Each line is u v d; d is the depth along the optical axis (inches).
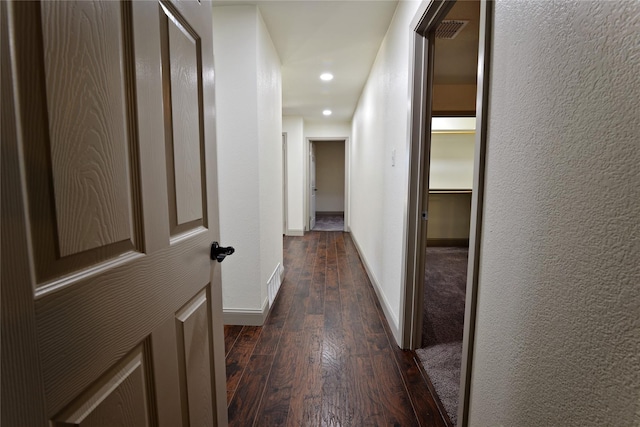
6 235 14.9
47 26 16.9
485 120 35.8
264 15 91.2
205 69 39.2
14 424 15.5
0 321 14.7
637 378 18.1
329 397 61.4
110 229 22.1
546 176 25.6
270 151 108.5
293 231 245.3
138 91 25.0
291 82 152.9
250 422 55.1
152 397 27.4
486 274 36.1
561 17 23.6
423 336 85.8
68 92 18.4
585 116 21.5
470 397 40.4
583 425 22.0
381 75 111.1
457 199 202.8
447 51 109.9
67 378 18.4
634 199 18.0
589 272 21.3
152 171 27.0
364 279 136.4
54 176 17.5
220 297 43.9
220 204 91.1
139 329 25.3
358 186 189.9
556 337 24.6
